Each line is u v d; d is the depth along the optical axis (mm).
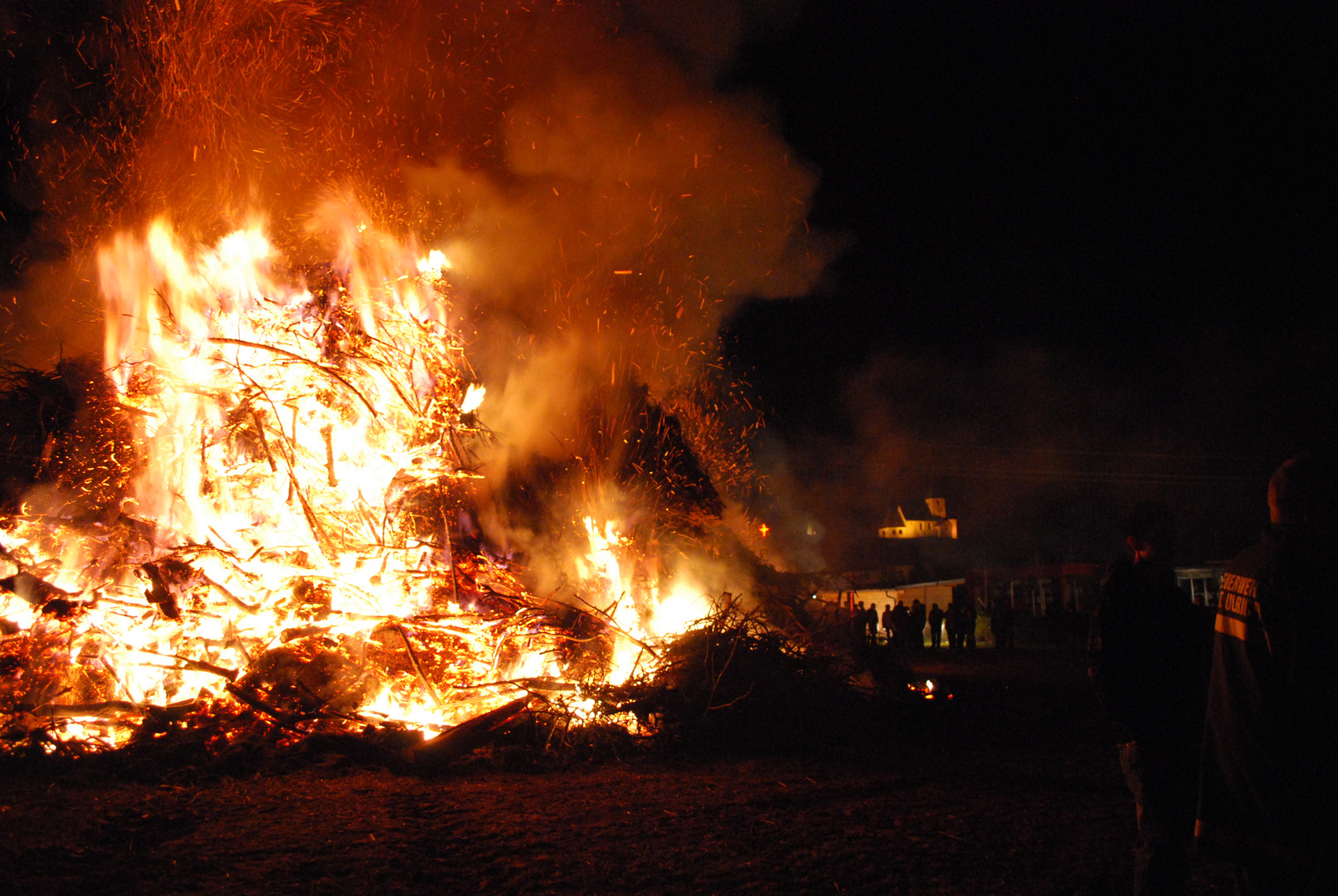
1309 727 2309
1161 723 3252
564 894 3676
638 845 4293
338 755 5961
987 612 26359
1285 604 2369
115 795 5086
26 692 6320
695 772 5898
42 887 3631
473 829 4555
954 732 7492
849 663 8414
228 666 6918
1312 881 2285
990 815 4895
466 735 6043
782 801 5129
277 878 3822
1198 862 4234
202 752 5832
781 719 6953
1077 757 6555
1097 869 3996
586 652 7383
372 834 4445
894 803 5145
